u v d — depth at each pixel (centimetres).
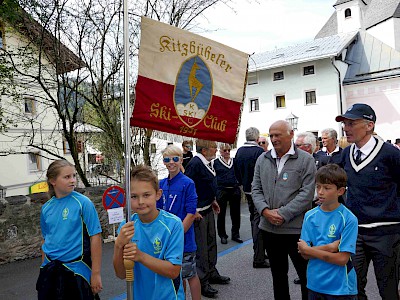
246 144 601
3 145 1416
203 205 464
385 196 312
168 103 307
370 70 2870
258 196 371
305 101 2912
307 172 350
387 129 2780
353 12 3431
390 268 309
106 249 688
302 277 352
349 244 279
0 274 563
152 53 301
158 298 225
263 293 460
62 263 285
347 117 315
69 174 297
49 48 784
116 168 889
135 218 241
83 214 294
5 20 747
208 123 323
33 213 652
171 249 226
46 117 984
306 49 3012
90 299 288
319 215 298
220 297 452
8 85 795
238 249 666
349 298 285
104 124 834
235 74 333
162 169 891
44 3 738
